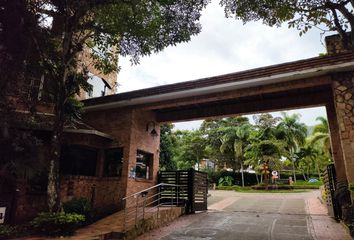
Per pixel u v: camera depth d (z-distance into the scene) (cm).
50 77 866
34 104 890
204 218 1072
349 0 607
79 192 1070
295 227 873
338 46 963
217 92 1048
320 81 909
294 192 2558
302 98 1087
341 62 832
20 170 832
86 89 1040
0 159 805
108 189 1137
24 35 770
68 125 1032
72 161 1116
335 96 868
